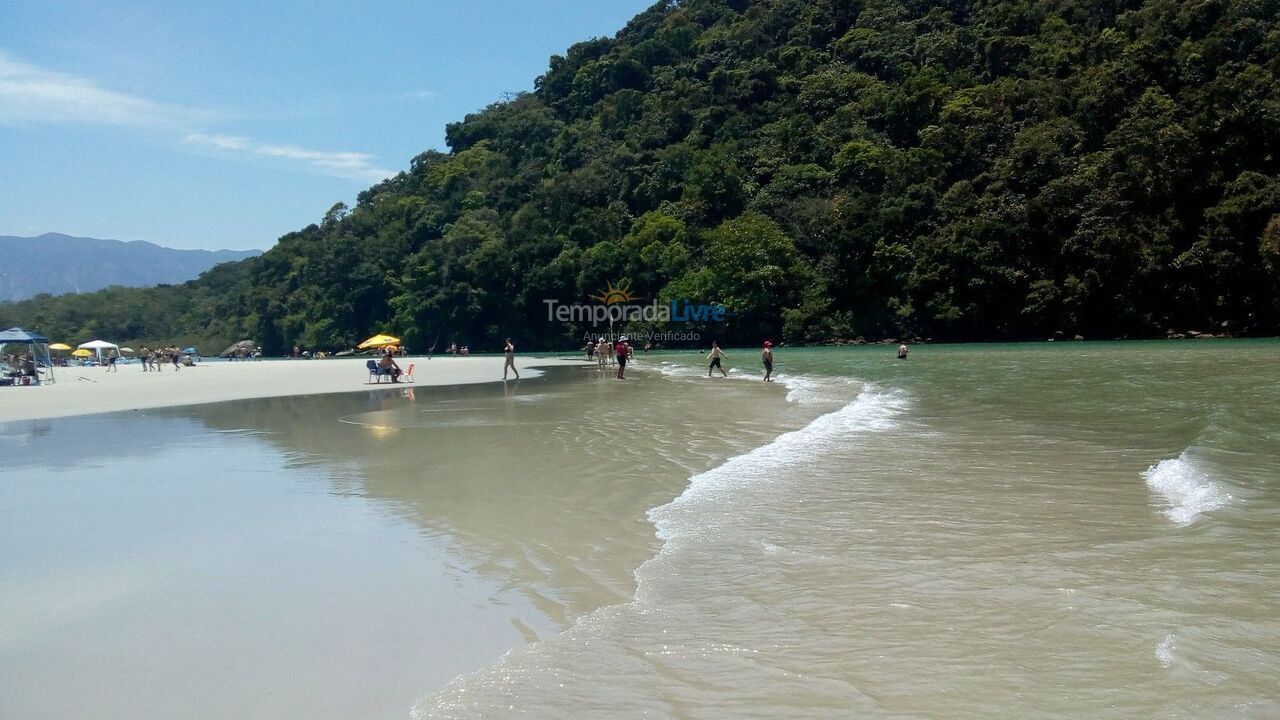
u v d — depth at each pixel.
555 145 100.06
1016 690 4.12
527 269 81.12
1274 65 55.69
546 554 6.96
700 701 4.13
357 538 7.63
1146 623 4.94
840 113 80.19
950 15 88.50
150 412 21.31
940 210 66.19
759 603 5.60
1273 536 6.75
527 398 23.62
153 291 140.75
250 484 10.52
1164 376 22.80
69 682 4.54
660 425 15.81
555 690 4.31
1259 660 4.36
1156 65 61.69
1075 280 57.28
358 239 100.00
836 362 40.22
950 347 55.75
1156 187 56.06
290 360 84.06
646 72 109.62
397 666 4.70
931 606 5.40
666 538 7.39
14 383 35.56
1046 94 68.06
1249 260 52.28
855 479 9.82
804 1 102.56
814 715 3.93
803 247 72.69
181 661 4.80
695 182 80.31
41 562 6.96
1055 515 7.74
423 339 86.00
